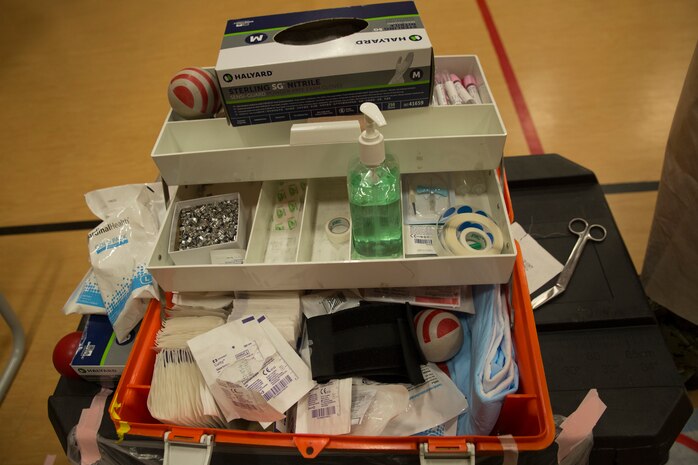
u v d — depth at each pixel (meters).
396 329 0.70
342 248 0.75
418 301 0.72
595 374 0.77
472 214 0.70
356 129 0.62
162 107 1.88
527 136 1.60
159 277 0.67
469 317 0.77
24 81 2.08
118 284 0.78
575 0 2.03
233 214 0.74
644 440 0.70
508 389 0.63
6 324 1.38
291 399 0.64
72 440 0.72
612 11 1.96
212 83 0.74
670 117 1.60
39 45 2.25
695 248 0.82
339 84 0.63
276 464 0.65
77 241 1.52
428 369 0.72
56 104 1.95
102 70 2.07
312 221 0.78
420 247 0.70
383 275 0.66
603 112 1.64
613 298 0.86
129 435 0.65
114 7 2.40
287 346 0.68
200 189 0.82
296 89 0.63
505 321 0.69
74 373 0.80
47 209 1.60
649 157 1.51
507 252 0.66
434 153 0.65
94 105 1.92
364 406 0.65
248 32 0.66
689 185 0.79
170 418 0.64
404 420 0.67
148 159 1.70
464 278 0.66
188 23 2.23
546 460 0.66
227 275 0.67
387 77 0.63
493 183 0.73
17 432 1.16
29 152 1.78
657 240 0.92
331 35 0.69
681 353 1.01
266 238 0.77
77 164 1.71
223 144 0.74
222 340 0.67
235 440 0.62
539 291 0.88
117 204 0.88
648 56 1.78
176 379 0.67
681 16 1.89
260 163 0.67
